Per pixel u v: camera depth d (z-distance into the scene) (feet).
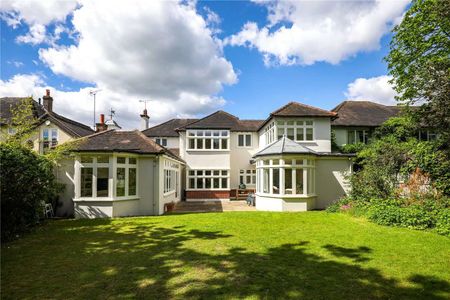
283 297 13.74
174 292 14.35
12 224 28.99
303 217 39.86
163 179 48.47
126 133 49.32
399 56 53.93
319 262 19.29
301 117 59.72
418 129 48.39
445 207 33.37
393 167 43.06
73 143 42.55
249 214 43.55
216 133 71.15
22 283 15.74
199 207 56.18
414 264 18.74
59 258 20.58
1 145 30.73
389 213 33.12
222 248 23.22
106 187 41.68
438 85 36.17
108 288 14.96
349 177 48.85
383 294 14.11
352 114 76.43
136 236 28.07
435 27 47.47
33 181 31.99
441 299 13.58
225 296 13.84
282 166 48.88
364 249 22.52
